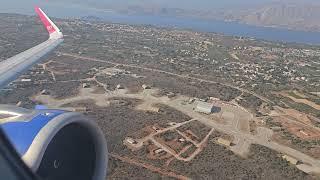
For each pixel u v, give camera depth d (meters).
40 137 12.30
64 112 14.04
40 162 11.91
